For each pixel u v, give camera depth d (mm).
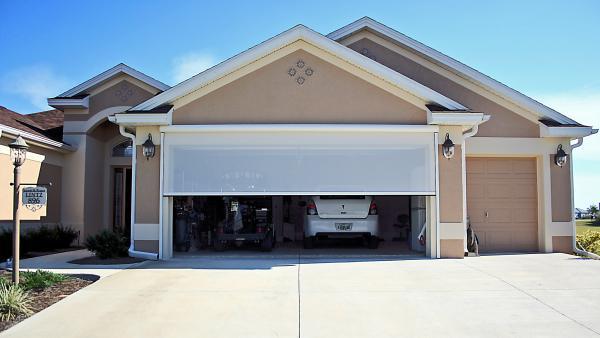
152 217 11758
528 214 13531
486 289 8367
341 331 6348
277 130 11719
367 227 12766
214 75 11773
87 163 16453
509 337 6121
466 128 12047
